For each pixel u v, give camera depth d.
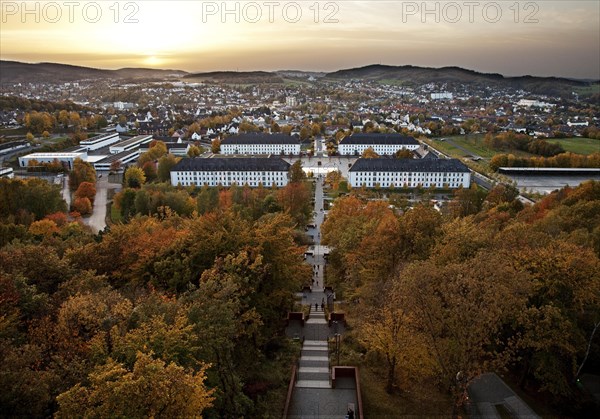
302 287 113.56
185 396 40.62
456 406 57.34
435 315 55.56
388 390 65.31
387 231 90.62
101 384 40.59
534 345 58.88
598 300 63.12
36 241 135.62
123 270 86.00
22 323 58.62
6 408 41.28
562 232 101.56
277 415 59.12
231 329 54.97
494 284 52.72
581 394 64.88
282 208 194.00
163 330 48.16
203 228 81.31
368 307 79.12
